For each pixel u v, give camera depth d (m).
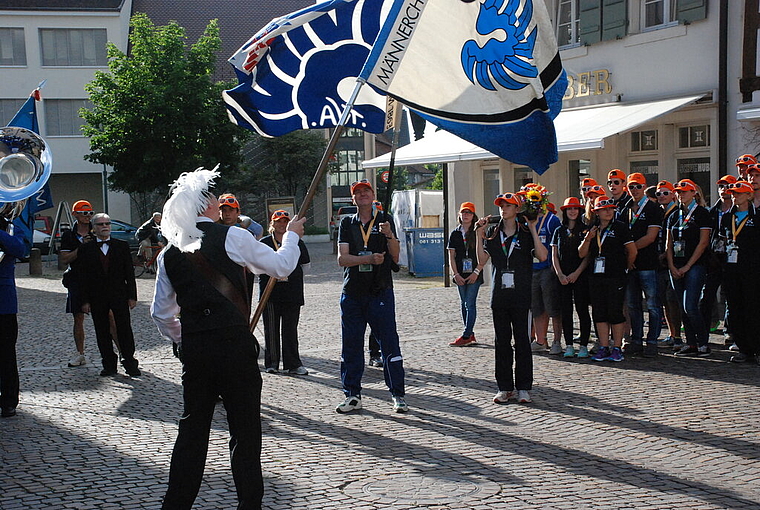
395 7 6.54
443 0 6.56
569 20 17.72
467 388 8.79
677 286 10.33
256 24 55.03
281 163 48.12
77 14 46.19
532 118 6.52
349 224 7.93
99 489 5.71
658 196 10.62
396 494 5.47
